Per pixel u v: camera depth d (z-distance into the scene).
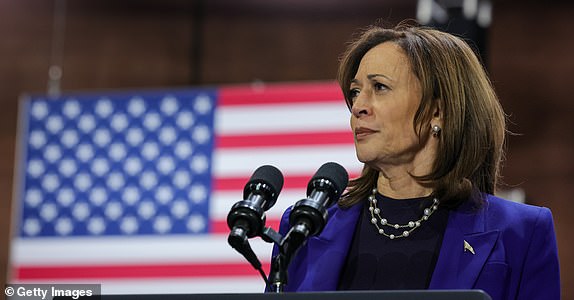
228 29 12.54
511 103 11.73
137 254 10.40
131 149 10.77
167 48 12.59
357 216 4.96
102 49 12.66
